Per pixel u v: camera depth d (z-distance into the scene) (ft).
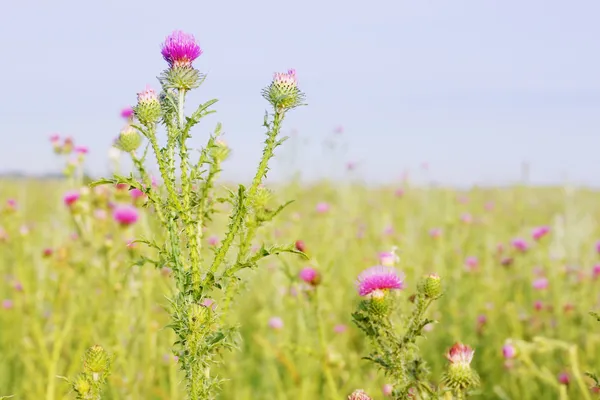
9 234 6.81
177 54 3.47
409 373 3.58
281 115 3.52
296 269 5.10
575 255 8.18
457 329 6.31
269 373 5.88
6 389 5.32
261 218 3.56
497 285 7.58
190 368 3.42
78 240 5.92
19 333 5.99
